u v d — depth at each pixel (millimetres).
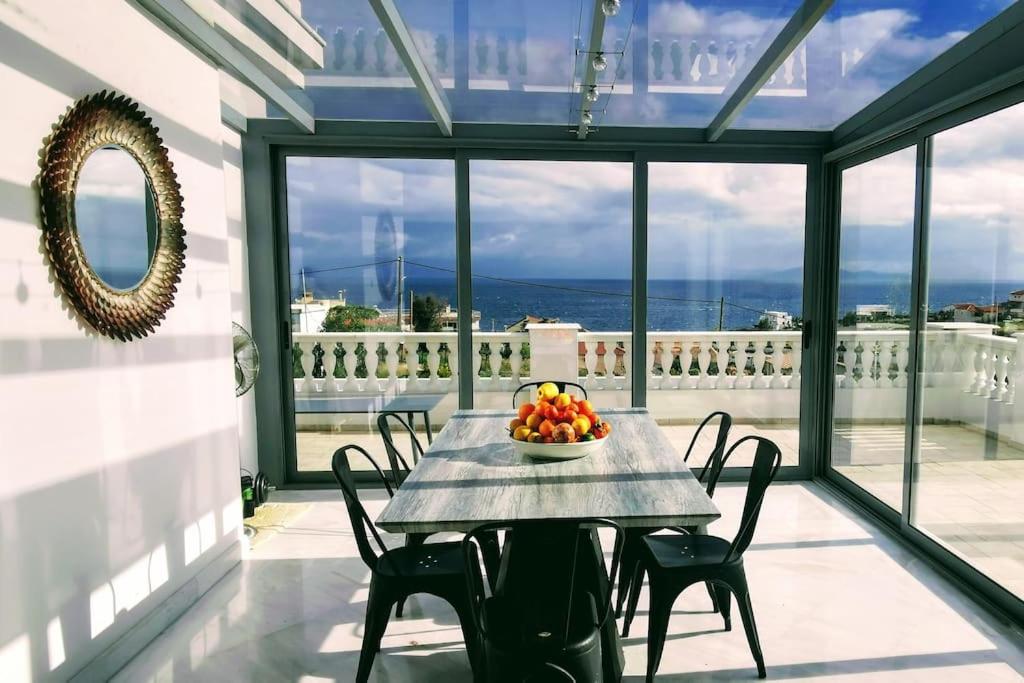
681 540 2441
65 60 2035
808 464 4461
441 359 4402
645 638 2525
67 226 2021
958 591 2828
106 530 2244
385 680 2273
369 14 2738
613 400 4461
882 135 3477
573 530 1670
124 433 2350
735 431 4488
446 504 1955
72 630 2078
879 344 3664
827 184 4258
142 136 2414
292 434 4445
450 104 3861
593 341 4410
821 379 4387
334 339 4391
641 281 4340
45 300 1956
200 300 2908
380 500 4129
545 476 2236
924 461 3195
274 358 4293
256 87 3281
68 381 2055
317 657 2410
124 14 2352
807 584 2912
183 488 2758
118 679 2254
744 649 2418
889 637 2471
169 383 2646
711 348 4426
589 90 3383
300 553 3369
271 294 4254
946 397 2984
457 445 2674
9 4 1812
